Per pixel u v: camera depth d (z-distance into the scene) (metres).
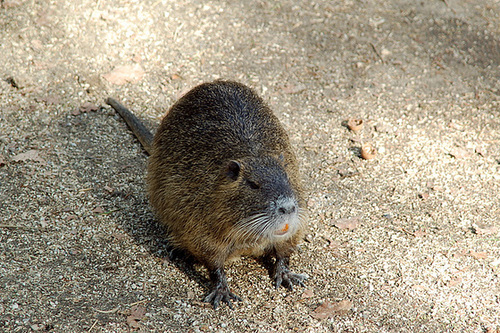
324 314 6.67
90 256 7.17
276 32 12.05
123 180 8.50
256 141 7.05
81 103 9.91
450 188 8.88
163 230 7.75
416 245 7.79
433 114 10.43
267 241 6.77
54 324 6.15
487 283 7.21
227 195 6.41
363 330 6.47
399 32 12.38
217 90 7.59
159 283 6.95
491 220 8.27
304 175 9.04
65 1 11.70
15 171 8.34
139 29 11.52
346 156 9.48
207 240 6.73
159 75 10.76
